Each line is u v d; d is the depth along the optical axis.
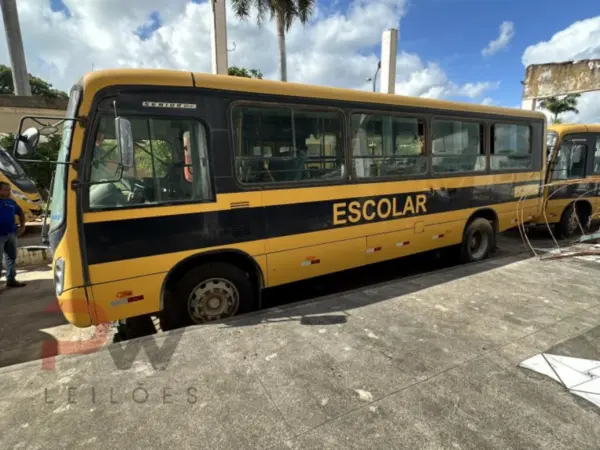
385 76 17.89
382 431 2.22
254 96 3.96
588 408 2.40
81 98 3.18
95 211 3.22
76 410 2.44
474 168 6.22
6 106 14.74
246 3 15.47
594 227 10.11
